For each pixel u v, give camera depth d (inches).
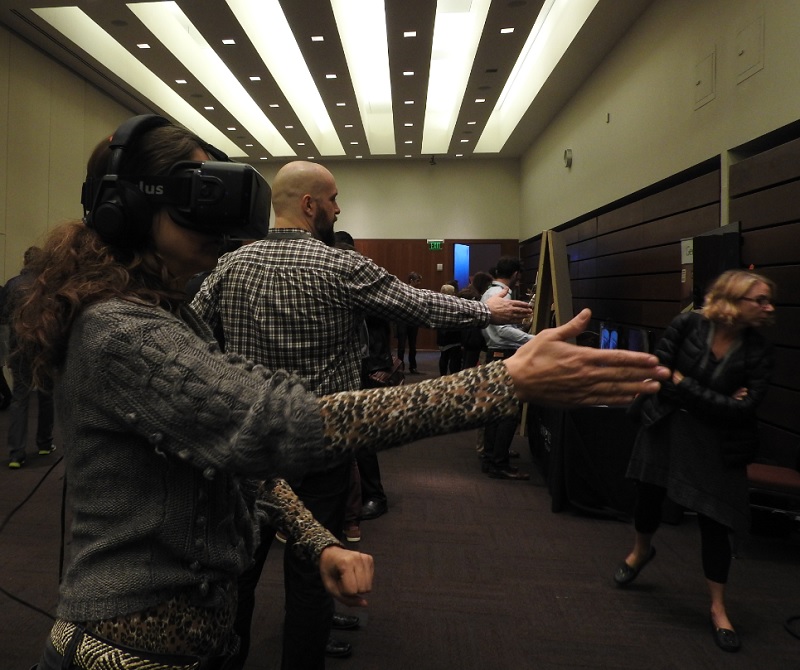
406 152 441.4
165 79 296.5
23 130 262.1
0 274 248.8
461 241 478.3
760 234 151.4
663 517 122.8
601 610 87.2
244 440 19.9
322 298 54.9
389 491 142.9
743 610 87.7
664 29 207.8
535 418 167.8
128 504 22.4
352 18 284.0
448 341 243.1
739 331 80.5
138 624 22.6
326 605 53.0
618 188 252.8
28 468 152.1
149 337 21.2
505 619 84.4
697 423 80.9
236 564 25.2
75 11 268.1
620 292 259.4
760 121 149.8
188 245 25.8
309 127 389.1
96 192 25.2
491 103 325.4
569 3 260.4
